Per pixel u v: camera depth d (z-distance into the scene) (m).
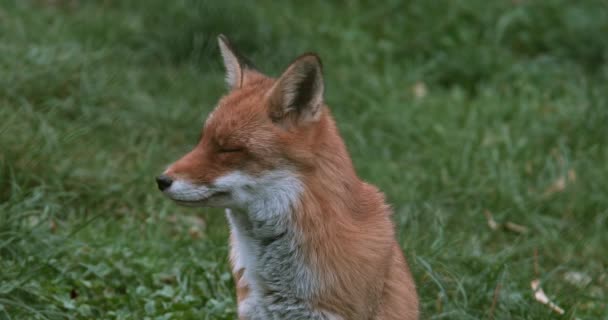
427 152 14.81
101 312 9.79
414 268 10.69
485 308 10.53
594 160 14.91
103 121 14.13
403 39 19.36
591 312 10.88
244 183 7.97
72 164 12.52
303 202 7.99
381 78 17.45
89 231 11.52
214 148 8.01
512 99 16.94
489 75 18.22
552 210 13.88
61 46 15.62
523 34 19.59
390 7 20.27
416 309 8.84
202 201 7.94
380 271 8.23
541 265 12.35
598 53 19.03
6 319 9.08
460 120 16.06
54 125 13.59
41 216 11.12
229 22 17.58
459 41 19.06
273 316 8.35
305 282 8.10
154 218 12.26
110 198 12.60
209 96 16.05
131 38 17.55
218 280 10.54
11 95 13.71
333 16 19.83
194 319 9.67
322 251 8.00
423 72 18.28
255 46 17.59
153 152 13.77
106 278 10.44
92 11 18.69
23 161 12.05
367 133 15.45
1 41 15.31
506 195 13.67
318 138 8.09
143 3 18.91
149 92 15.91
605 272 11.79
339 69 17.55
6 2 17.97
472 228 12.87
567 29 19.58
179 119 14.99
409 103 16.64
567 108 16.30
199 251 11.39
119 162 13.47
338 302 8.05
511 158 14.73
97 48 16.64
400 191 13.47
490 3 20.23
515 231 13.28
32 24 16.95
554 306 10.52
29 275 9.73
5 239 10.34
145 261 10.80
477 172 14.15
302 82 8.00
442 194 13.56
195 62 17.05
